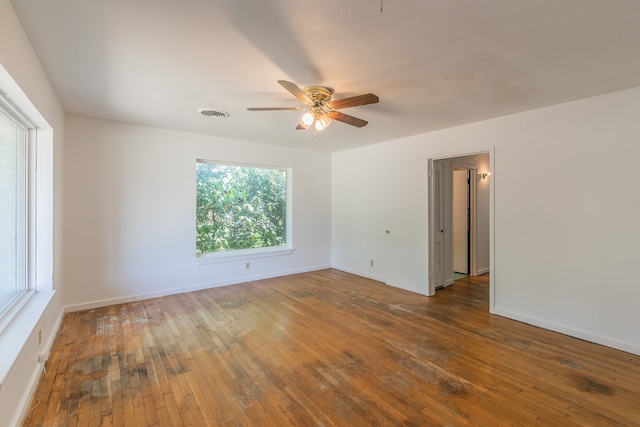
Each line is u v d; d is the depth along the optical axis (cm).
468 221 555
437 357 256
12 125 241
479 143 367
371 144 513
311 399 202
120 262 390
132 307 376
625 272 267
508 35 183
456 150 391
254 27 175
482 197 563
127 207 393
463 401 200
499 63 218
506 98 287
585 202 288
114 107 322
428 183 429
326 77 241
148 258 410
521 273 332
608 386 216
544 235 315
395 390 211
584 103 288
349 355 260
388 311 366
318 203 590
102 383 218
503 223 346
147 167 406
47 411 188
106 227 379
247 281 502
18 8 158
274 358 255
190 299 409
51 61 218
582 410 191
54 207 284
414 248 446
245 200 515
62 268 340
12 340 182
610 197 274
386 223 491
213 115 347
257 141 491
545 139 313
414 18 166
